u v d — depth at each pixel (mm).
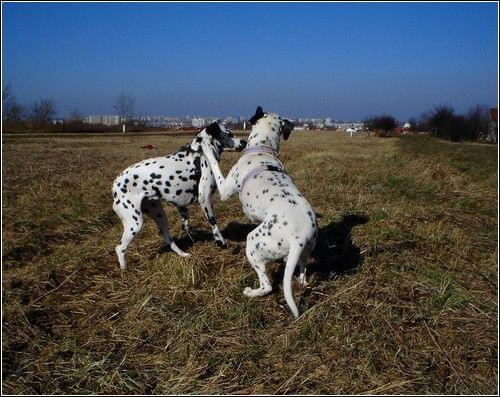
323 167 13453
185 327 4699
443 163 14281
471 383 3934
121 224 8148
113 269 6117
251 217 5391
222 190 5855
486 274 5879
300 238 4730
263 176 5281
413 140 32750
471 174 12844
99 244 6984
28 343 4508
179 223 7812
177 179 6012
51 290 5547
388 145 28297
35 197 9766
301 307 5035
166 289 5469
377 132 49812
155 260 6203
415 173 12070
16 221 7891
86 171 13750
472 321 4820
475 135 39469
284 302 5211
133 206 5906
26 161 16516
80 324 4914
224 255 6312
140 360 4328
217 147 6453
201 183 6172
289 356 4316
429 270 5797
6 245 6746
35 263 6336
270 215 4844
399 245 6586
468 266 6109
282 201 4859
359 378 4016
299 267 5332
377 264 5949
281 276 5754
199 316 4859
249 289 5262
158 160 6043
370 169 12867
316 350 4391
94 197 9891
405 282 5527
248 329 4711
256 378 4043
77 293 5531
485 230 7645
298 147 26062
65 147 24234
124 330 4758
